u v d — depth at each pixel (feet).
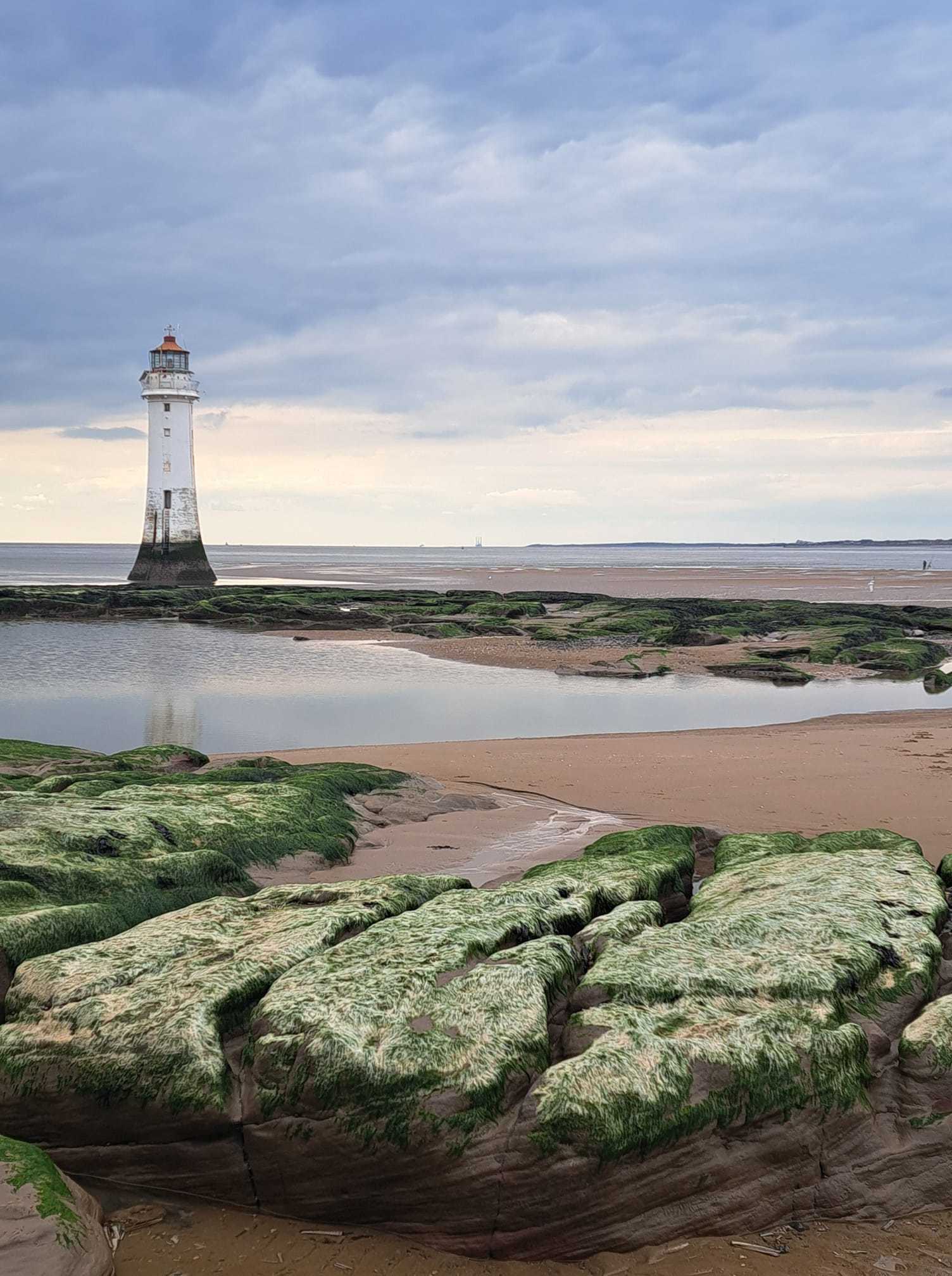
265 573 410.93
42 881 30.27
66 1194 19.24
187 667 120.57
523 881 29.84
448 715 89.40
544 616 183.52
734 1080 20.21
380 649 139.85
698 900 29.71
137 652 136.46
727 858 34.76
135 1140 20.94
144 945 25.00
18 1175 19.12
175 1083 20.58
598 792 55.52
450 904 26.89
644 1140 19.36
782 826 47.83
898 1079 21.49
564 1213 19.47
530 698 99.14
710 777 58.90
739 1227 20.10
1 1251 17.67
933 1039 21.43
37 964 24.13
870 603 229.04
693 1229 19.90
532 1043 20.71
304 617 172.24
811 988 22.57
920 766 61.26
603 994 22.39
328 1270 19.34
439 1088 19.75
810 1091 20.45
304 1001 21.75
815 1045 20.98
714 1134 19.97
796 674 113.60
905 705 95.40
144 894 31.19
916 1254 19.54
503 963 23.26
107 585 274.98
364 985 22.30
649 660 124.98
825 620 160.76
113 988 23.04
